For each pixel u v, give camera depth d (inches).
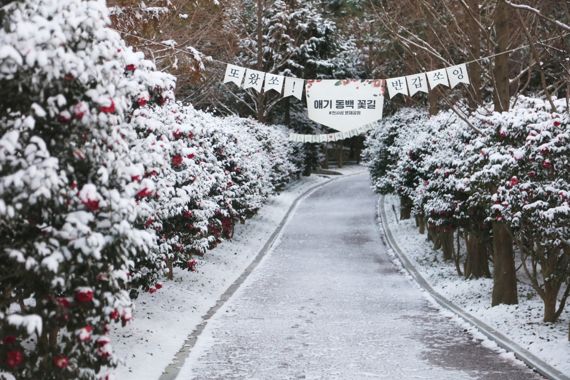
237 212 825.5
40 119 192.4
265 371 365.1
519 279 676.1
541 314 474.6
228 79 440.5
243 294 623.2
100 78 197.9
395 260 837.8
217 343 431.8
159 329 443.8
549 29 558.6
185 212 434.9
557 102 416.8
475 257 663.1
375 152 1240.2
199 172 450.6
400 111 1200.8
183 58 451.8
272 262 825.5
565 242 383.6
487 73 540.7
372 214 1299.2
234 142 788.0
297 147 1777.8
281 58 1550.2
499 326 459.5
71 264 196.4
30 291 205.9
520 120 405.4
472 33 552.4
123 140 220.8
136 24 438.6
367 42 1215.6
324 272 749.9
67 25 189.6
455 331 463.8
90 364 211.9
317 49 1713.8
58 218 197.9
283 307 558.6
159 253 398.9
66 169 197.5
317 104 447.5
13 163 185.2
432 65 609.6
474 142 462.9
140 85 249.6
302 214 1321.4
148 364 367.2
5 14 185.0
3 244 196.7
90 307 203.6
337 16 1711.4
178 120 409.7
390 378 349.1
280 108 1824.6
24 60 181.9
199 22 823.7
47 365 204.4
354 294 618.8
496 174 412.5
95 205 195.3
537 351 388.5
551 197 389.4
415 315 522.9
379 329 472.1
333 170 2209.6
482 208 546.0
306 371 364.5
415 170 785.6
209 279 664.4
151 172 269.6
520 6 381.4
